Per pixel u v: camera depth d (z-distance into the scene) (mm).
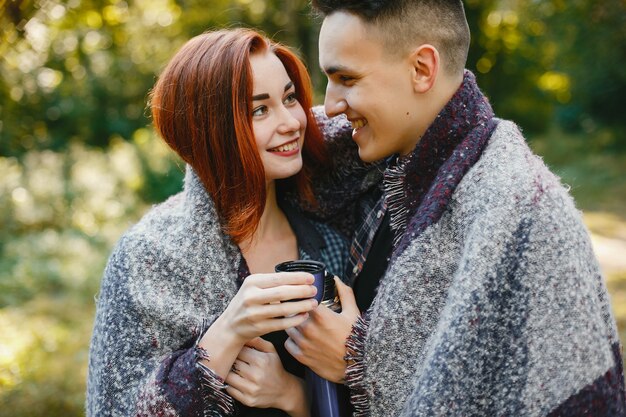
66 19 4676
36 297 5867
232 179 1479
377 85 1342
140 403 1337
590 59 12875
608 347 1179
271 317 1280
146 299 1414
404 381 1276
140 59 8953
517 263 1169
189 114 1469
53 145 8531
